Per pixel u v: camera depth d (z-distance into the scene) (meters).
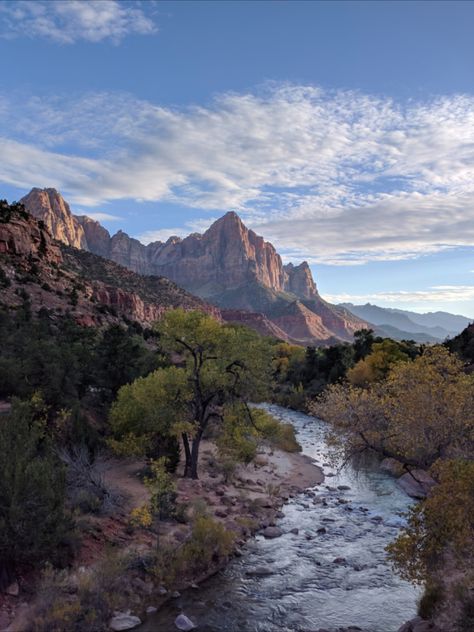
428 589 13.77
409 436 16.66
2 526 13.08
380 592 16.78
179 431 25.58
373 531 23.05
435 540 12.45
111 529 18.30
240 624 14.35
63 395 26.42
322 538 22.02
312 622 14.64
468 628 11.42
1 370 29.22
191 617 14.59
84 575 14.34
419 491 29.20
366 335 87.12
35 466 14.41
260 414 29.95
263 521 23.59
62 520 15.01
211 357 27.86
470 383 16.95
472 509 11.59
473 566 12.46
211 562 18.23
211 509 23.38
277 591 16.66
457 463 12.92
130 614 14.20
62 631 12.34
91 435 26.03
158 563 16.47
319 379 84.94
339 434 18.19
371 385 19.20
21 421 17.59
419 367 18.00
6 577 13.41
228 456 30.89
